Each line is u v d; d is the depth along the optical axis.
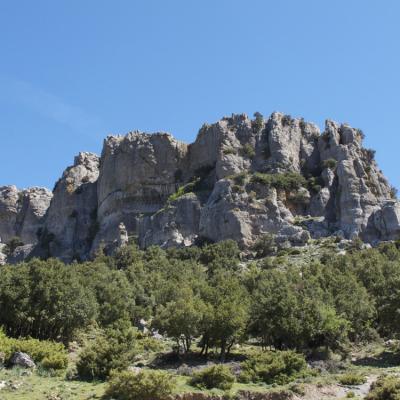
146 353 66.69
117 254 139.50
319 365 57.50
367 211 140.38
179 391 46.19
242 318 64.75
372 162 156.00
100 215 177.12
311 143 164.62
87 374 53.19
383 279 82.25
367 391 48.12
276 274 88.62
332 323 64.19
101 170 183.62
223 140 163.38
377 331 76.62
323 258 117.25
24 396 44.25
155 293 91.56
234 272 113.62
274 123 164.88
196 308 66.56
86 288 77.88
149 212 163.25
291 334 63.38
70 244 182.62
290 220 141.12
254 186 146.12
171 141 171.75
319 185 149.88
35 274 71.31
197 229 149.38
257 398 46.38
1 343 56.81
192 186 161.38
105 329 78.12
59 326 71.00
